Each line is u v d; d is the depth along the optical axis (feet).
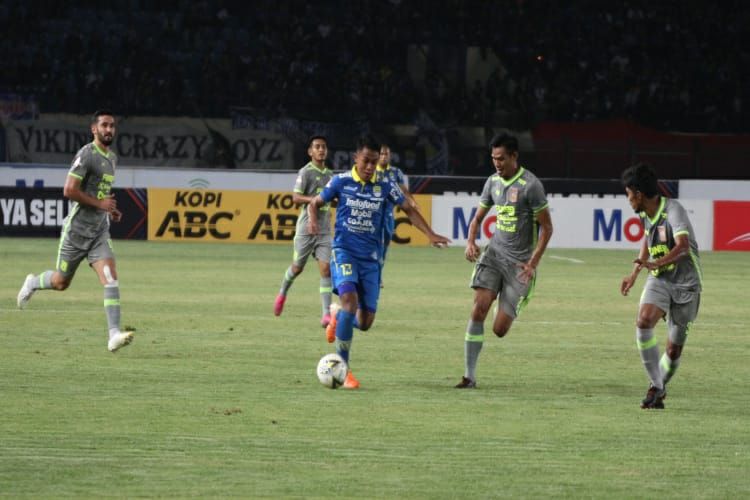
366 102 366.84
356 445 70.38
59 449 67.87
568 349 119.65
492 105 370.12
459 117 367.86
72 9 372.79
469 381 93.81
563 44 396.16
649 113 382.22
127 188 278.46
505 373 102.68
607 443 72.54
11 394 85.81
